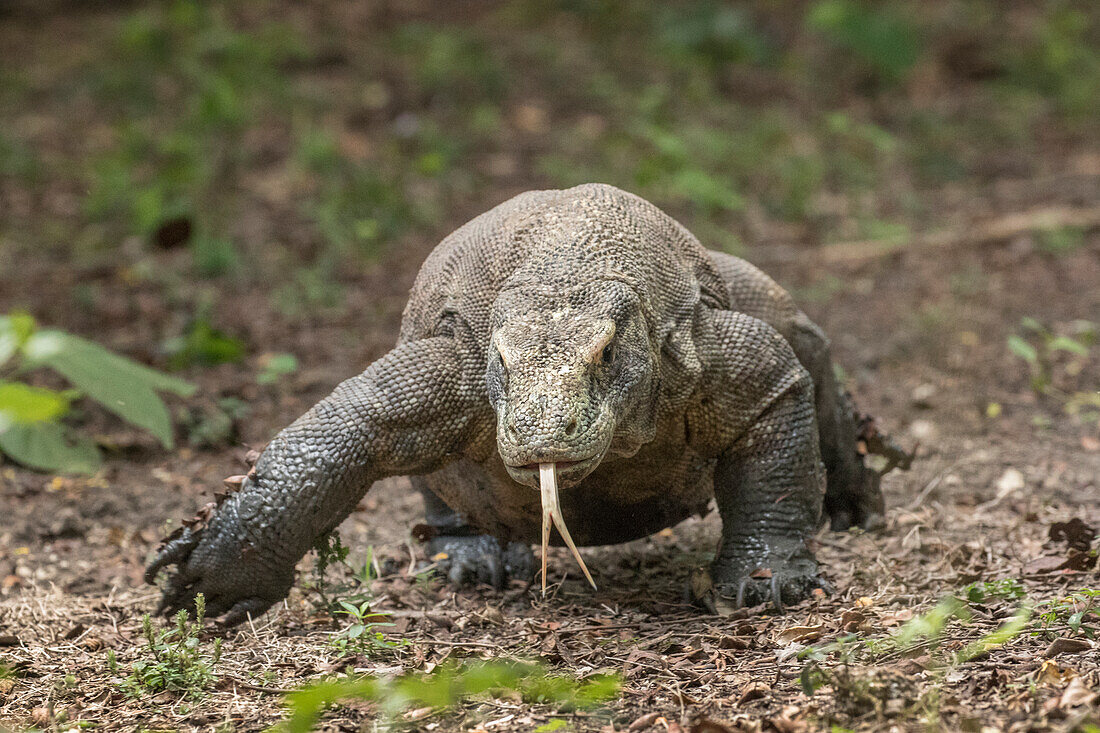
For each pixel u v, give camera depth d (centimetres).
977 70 3506
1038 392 1452
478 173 2636
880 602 839
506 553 988
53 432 1280
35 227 2347
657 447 873
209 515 847
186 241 2202
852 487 1062
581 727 655
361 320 1848
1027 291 1897
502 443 738
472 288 869
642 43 3672
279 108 3034
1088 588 830
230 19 3678
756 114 3083
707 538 1076
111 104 3142
